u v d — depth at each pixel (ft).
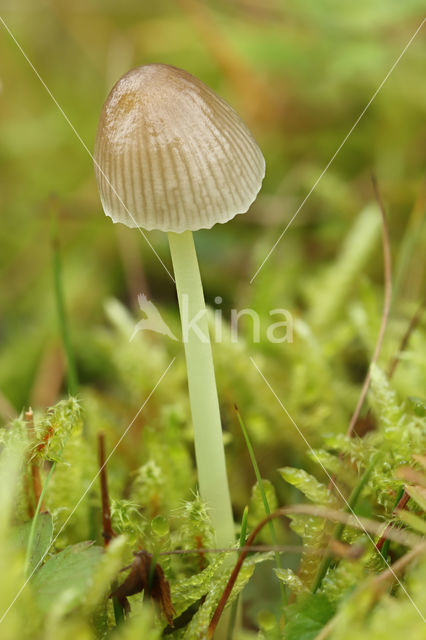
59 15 0.96
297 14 0.73
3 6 0.95
